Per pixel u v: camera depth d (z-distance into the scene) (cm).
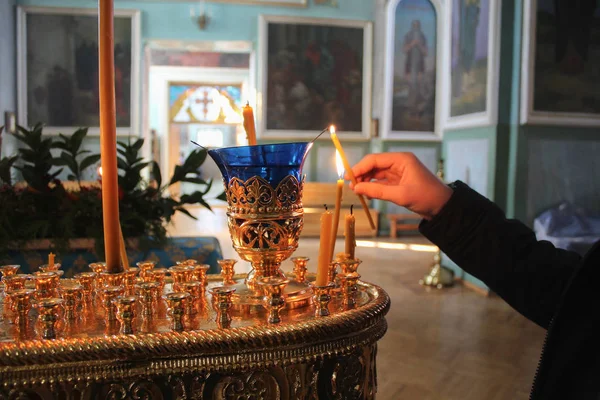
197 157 261
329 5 984
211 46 978
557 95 548
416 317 455
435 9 959
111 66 86
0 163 246
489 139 562
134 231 249
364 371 92
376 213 953
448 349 376
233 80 1436
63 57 914
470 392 307
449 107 651
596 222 547
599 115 562
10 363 72
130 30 919
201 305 97
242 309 92
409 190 99
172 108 1550
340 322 84
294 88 983
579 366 75
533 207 559
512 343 389
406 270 648
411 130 973
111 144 88
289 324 82
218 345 78
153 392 78
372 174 112
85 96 920
